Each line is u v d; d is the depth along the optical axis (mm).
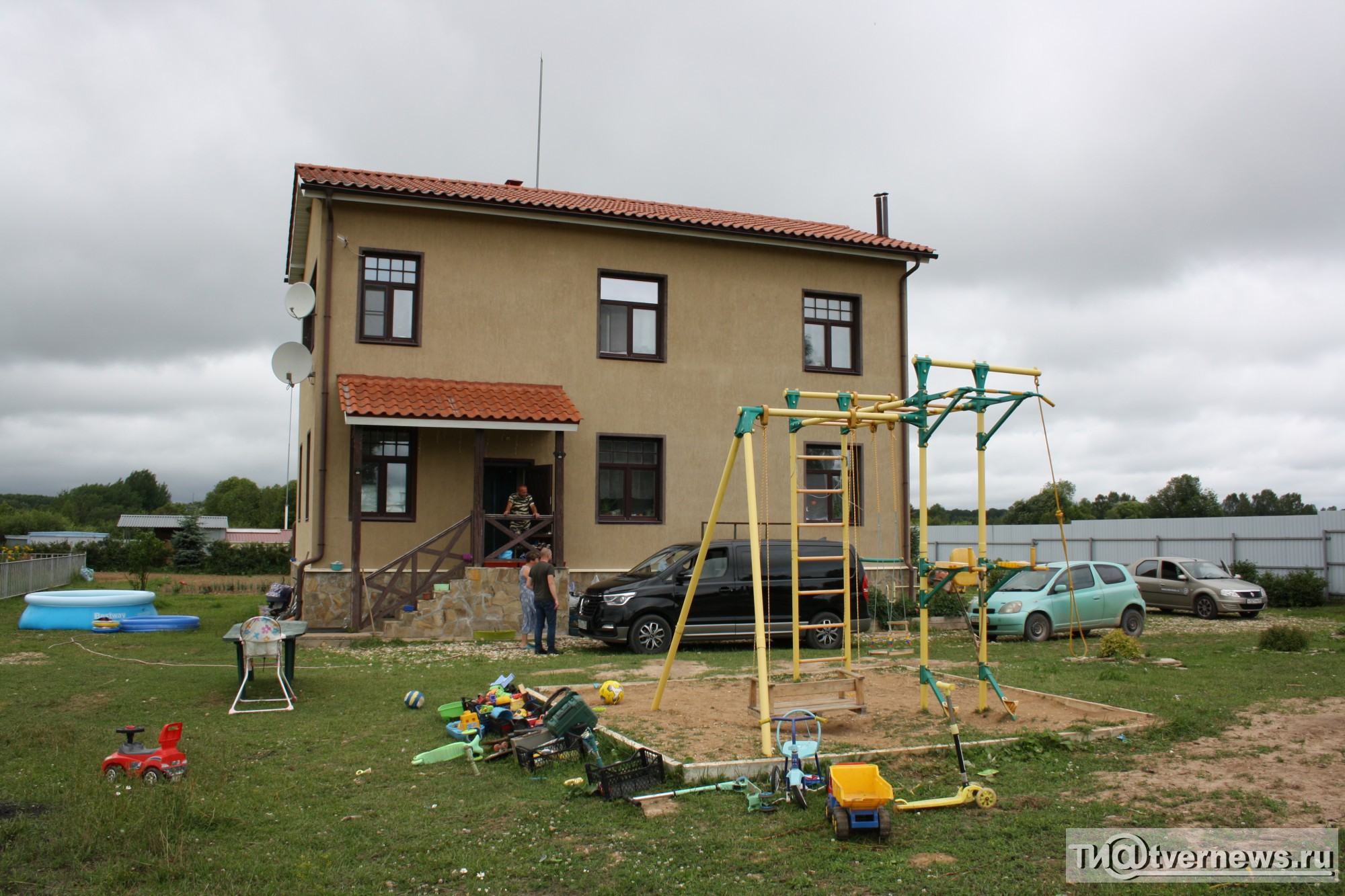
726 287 19562
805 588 15508
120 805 5641
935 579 8930
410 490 17078
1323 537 26844
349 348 16859
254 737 8055
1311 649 14891
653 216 18844
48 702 9484
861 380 20422
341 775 6867
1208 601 22031
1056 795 6242
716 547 15273
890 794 5402
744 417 8188
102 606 17859
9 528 66750
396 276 17453
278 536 66875
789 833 5496
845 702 8242
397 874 4895
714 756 7027
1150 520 31344
